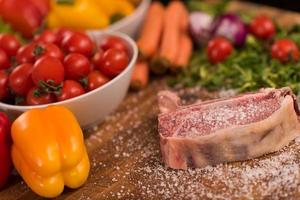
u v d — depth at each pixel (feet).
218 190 1.91
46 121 1.95
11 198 2.02
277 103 2.03
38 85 2.08
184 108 2.10
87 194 1.98
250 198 1.86
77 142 1.93
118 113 2.38
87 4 2.68
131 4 2.85
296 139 2.05
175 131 2.02
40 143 1.90
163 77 2.58
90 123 2.24
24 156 1.92
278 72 2.35
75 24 2.71
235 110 2.04
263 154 2.01
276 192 1.86
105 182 2.02
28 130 1.92
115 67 2.19
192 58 2.70
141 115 2.35
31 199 2.00
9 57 2.35
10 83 2.14
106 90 2.15
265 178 1.92
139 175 2.03
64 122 1.96
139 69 2.51
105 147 2.19
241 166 1.98
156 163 2.07
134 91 2.51
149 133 2.23
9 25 2.77
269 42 2.62
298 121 2.03
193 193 1.91
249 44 2.61
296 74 2.31
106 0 2.74
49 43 2.20
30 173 1.94
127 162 2.10
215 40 2.58
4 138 1.99
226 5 2.87
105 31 2.47
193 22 2.75
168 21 2.73
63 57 2.19
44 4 2.83
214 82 2.42
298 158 1.98
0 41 2.35
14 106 2.11
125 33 2.69
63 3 2.68
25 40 2.85
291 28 2.67
